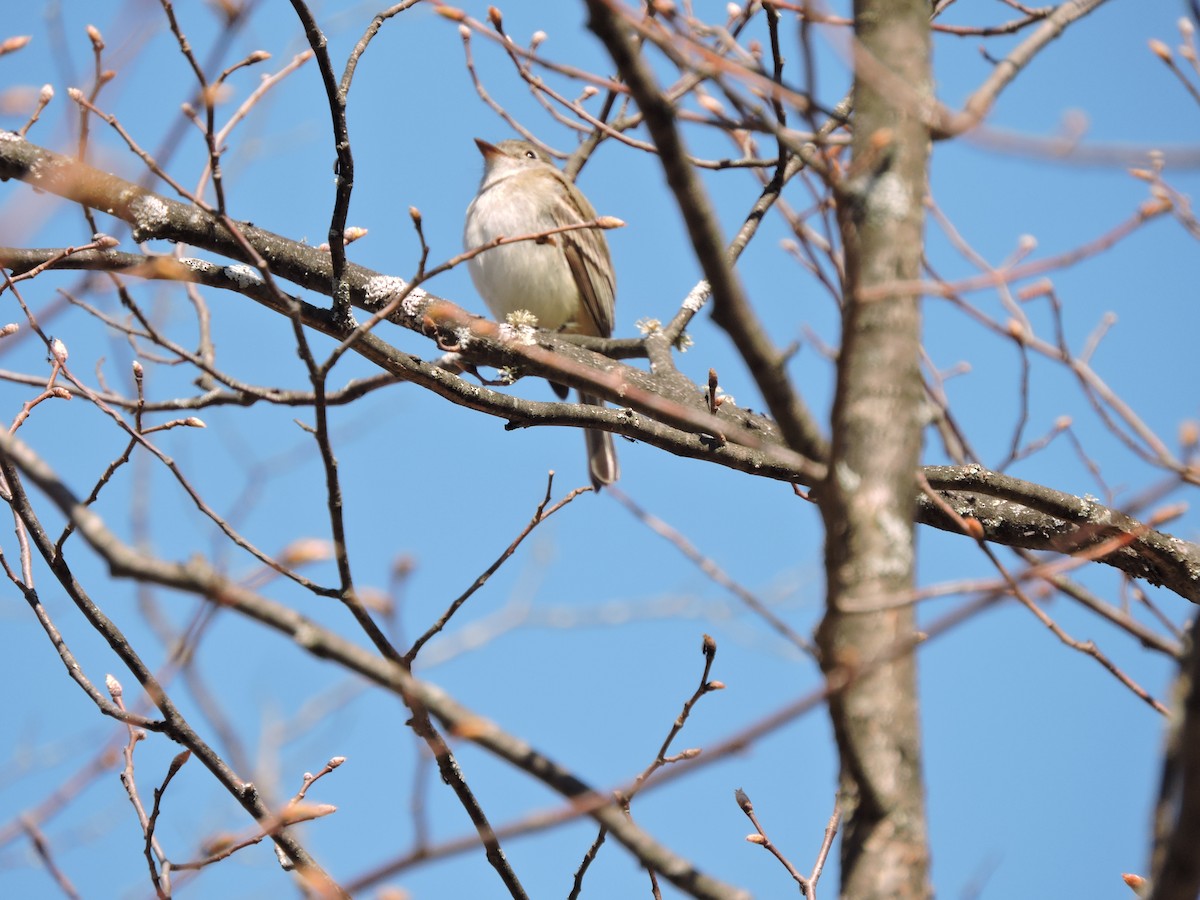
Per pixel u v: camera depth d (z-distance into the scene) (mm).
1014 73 6105
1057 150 5117
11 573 7066
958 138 5203
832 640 4410
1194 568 8078
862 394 4957
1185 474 6152
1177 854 3762
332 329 7914
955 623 4281
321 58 7047
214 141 6055
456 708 4473
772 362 4539
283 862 6695
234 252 8164
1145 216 5668
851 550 4820
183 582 4340
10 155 7582
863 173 5152
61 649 6988
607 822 4461
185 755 6695
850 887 4551
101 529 4359
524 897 6941
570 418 8164
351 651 4402
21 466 4477
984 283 5199
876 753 4648
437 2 6285
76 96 6441
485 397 8031
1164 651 6199
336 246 7672
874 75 4910
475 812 6941
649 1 6270
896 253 5055
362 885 4562
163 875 6875
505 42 6340
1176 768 3992
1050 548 8289
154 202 7926
